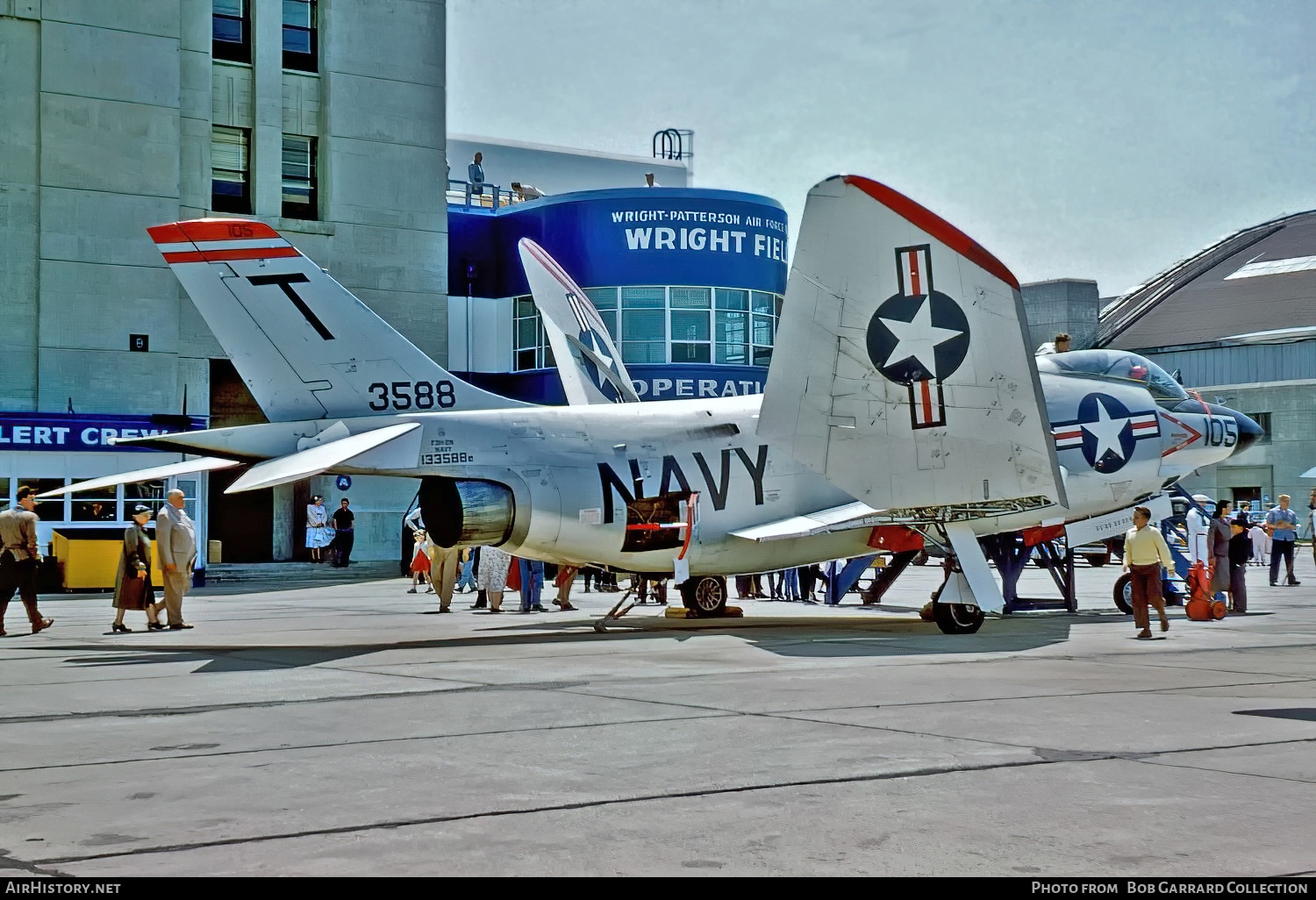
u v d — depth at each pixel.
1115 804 5.58
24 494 15.96
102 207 28.77
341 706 8.72
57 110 28.42
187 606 21.02
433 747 7.07
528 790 5.92
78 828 5.24
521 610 19.42
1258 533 37.38
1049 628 15.42
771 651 12.54
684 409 16.03
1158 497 17.89
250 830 5.20
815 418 14.37
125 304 28.91
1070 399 17.08
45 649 13.30
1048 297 73.19
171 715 8.38
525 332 37.81
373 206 32.25
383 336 14.77
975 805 5.57
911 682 9.84
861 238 13.11
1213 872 4.54
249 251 14.34
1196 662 11.33
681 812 5.47
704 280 36.66
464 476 14.57
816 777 6.18
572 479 14.97
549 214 37.28
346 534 31.12
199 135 30.23
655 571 15.95
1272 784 5.98
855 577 19.45
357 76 32.19
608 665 11.27
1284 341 64.69
